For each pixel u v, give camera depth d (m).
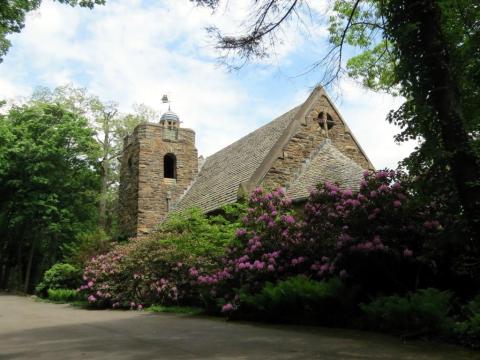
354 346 6.14
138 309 14.59
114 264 16.11
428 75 7.07
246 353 5.68
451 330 6.47
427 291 7.30
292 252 10.52
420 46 7.15
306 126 18.27
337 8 9.41
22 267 40.91
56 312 14.24
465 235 7.45
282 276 10.44
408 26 6.95
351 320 8.24
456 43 7.48
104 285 15.69
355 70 11.44
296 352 5.71
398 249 8.80
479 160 6.82
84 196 35.94
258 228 11.46
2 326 9.77
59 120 32.97
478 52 7.44
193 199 22.20
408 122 7.55
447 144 6.95
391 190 9.18
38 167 30.50
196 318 11.12
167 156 25.53
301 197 15.20
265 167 16.80
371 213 9.09
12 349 6.32
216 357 5.41
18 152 30.33
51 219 32.62
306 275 10.23
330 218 9.73
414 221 8.94
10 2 10.87
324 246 10.00
